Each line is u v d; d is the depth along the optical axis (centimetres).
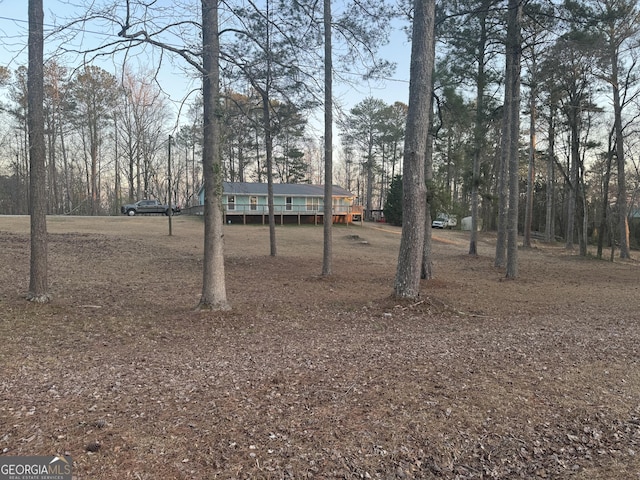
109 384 387
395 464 269
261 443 285
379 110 4350
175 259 1473
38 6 681
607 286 1195
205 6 662
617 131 2062
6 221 2272
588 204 3562
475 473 266
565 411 342
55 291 868
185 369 435
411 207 798
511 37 1224
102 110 2859
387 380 399
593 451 289
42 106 716
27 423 303
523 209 4456
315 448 281
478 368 435
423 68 765
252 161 3916
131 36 554
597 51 1399
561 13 1160
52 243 1622
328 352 499
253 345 540
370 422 316
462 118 1203
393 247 2325
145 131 2928
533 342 543
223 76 715
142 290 951
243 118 768
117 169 4272
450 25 1203
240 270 1346
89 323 641
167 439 286
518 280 1283
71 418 312
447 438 299
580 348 515
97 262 1330
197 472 251
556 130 2372
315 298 923
